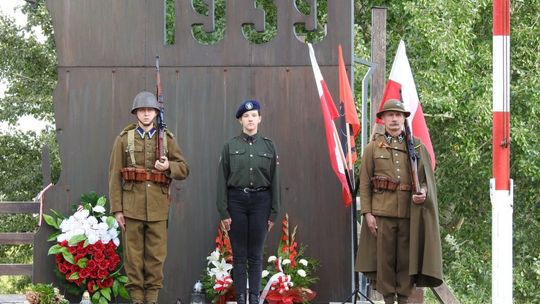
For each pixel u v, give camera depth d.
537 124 20.53
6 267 11.23
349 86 10.55
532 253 21.41
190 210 10.66
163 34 10.75
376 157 9.70
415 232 9.55
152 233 9.83
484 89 19.88
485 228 21.16
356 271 9.80
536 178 20.22
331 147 10.08
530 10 21.48
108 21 10.77
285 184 10.62
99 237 10.43
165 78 10.73
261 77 10.70
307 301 10.37
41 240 10.66
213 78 10.70
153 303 9.83
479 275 20.86
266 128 10.66
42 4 23.16
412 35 20.20
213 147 10.68
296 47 10.69
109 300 10.44
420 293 11.25
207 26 10.75
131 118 10.74
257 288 9.85
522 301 21.27
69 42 10.76
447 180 21.02
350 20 10.68
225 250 10.45
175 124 10.70
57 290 10.15
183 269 10.62
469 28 19.64
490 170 20.53
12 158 22.95
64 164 10.73
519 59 21.08
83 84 10.75
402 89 10.62
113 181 9.80
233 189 9.80
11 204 11.07
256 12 10.72
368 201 9.69
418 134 10.56
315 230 10.60
